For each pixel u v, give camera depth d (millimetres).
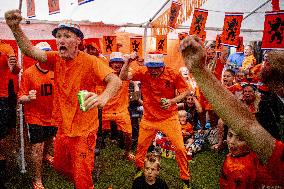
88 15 6086
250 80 7020
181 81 4578
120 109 5695
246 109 1148
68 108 3182
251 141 1124
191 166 5871
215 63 8047
